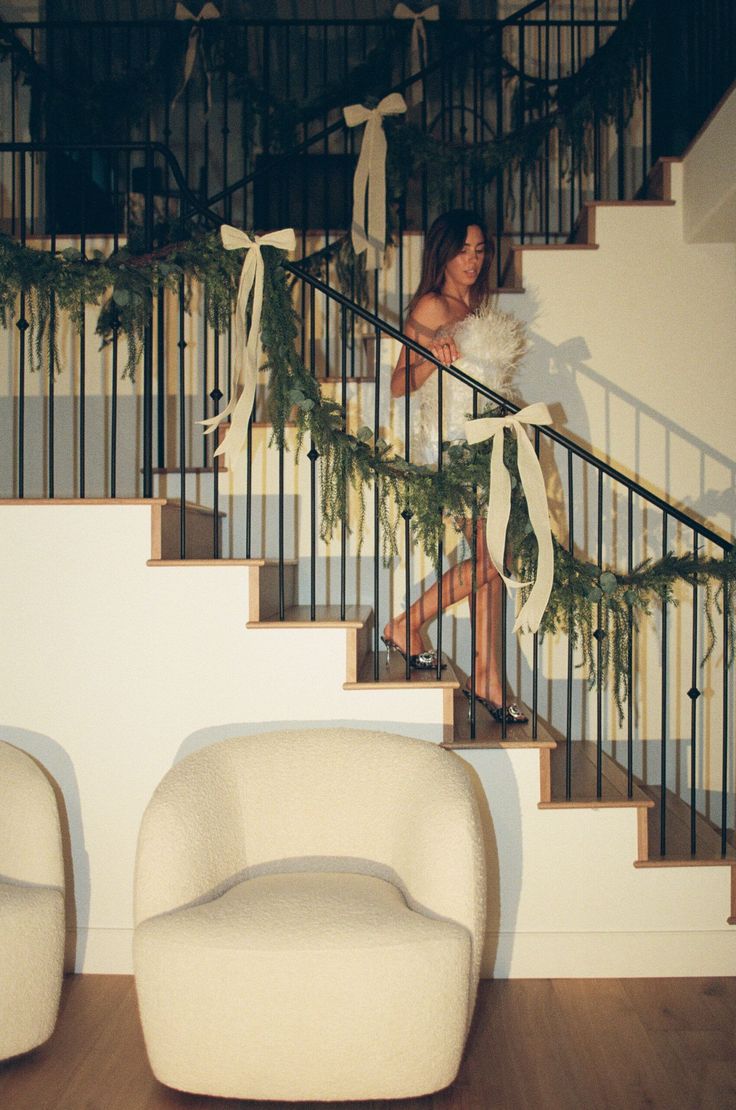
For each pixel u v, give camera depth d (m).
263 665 2.93
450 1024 2.11
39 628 2.93
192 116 5.98
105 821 2.93
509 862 2.89
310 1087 2.09
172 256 2.95
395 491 2.98
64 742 2.94
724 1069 2.33
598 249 4.03
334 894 2.30
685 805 3.66
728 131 3.40
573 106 4.20
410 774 2.54
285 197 4.91
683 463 4.00
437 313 3.44
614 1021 2.58
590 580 2.97
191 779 2.44
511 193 4.59
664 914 2.89
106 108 4.76
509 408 2.93
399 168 4.18
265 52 4.72
